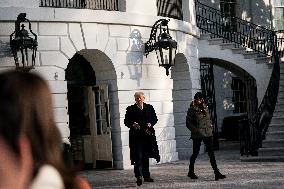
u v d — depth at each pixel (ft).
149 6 48.67
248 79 67.05
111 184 34.83
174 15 54.49
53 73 41.24
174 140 50.14
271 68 63.93
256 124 45.24
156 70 48.39
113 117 45.42
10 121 3.19
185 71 55.16
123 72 45.44
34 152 3.32
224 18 79.36
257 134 44.91
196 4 70.38
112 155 45.19
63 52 41.88
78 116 47.03
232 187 30.01
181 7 56.54
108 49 44.47
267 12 82.99
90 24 43.39
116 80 45.03
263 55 66.08
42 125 3.36
